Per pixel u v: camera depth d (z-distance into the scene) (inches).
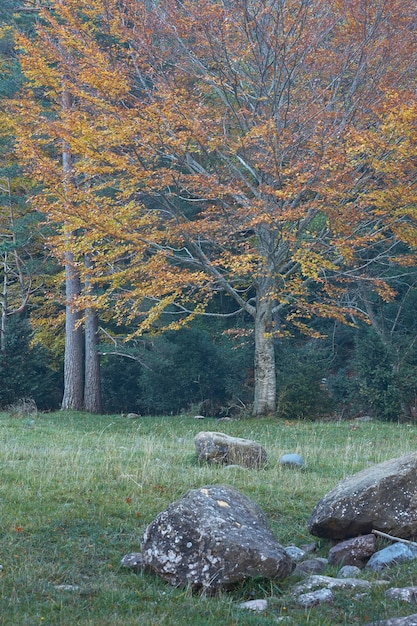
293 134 698.2
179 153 701.9
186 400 1064.8
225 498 264.5
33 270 1082.1
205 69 761.6
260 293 836.6
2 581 244.5
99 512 332.5
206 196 719.7
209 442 473.1
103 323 1182.9
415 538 286.7
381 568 264.5
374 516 286.4
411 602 223.0
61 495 362.3
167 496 370.0
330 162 660.7
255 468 459.8
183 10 748.6
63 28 722.8
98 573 261.9
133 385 1168.8
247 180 834.2
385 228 730.2
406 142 650.8
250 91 821.2
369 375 855.1
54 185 692.7
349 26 719.7
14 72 1015.6
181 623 210.4
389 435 689.6
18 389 998.4
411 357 881.5
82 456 482.0
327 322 1232.8
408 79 745.6
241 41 734.5
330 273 1070.4
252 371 1104.8
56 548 285.0
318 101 735.1
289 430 727.1
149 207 986.7
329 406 853.8
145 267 745.0
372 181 721.6
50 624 208.4
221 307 1283.2
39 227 975.6
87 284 877.2
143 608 223.9
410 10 713.0
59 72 737.6
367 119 722.2
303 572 267.9
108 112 691.4
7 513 327.0
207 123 705.0
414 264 793.6
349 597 230.1
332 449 576.7
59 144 773.9
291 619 211.8
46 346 1146.7
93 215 693.9
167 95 673.0
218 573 237.1
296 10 727.1
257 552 240.8
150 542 251.6
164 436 695.7
